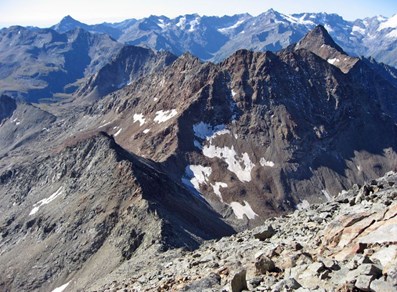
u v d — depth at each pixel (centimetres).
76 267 11700
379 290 1734
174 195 14438
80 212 13612
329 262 2112
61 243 12725
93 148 17062
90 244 12138
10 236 15175
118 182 13900
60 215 14025
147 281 3472
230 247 3522
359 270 1888
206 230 13512
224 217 19975
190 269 3222
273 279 2188
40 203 16475
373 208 2581
